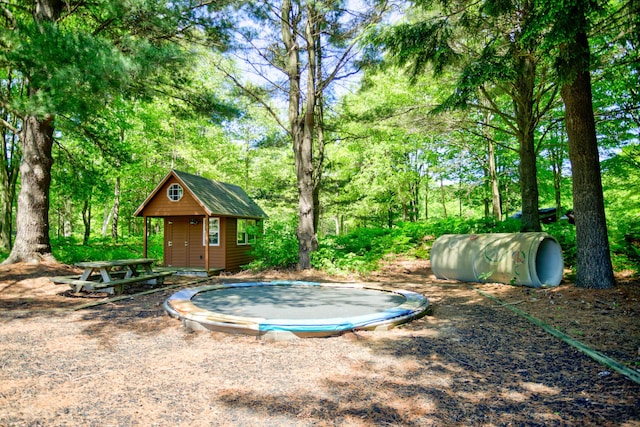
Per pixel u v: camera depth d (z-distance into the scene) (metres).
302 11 12.99
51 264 10.86
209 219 14.20
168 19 10.11
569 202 24.28
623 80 11.72
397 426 2.73
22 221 11.02
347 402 3.12
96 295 8.34
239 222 15.43
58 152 15.56
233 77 13.51
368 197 22.70
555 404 3.05
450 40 9.54
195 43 12.07
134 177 21.34
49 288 8.91
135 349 4.54
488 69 7.45
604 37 10.84
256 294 7.96
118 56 8.27
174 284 10.52
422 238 15.99
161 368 3.90
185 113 13.66
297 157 12.89
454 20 9.52
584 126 7.27
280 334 4.90
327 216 27.58
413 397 3.21
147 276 9.48
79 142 16.14
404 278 11.05
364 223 29.39
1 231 15.89
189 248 14.55
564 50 6.28
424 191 28.55
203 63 13.64
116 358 4.21
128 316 6.32
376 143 20.25
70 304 7.43
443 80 13.00
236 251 15.02
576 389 3.32
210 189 14.80
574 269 9.63
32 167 11.14
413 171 21.98
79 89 8.14
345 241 16.33
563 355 4.20
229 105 13.48
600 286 7.06
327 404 3.08
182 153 20.94
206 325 5.31
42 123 11.20
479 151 20.23
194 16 11.45
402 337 5.01
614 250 9.82
